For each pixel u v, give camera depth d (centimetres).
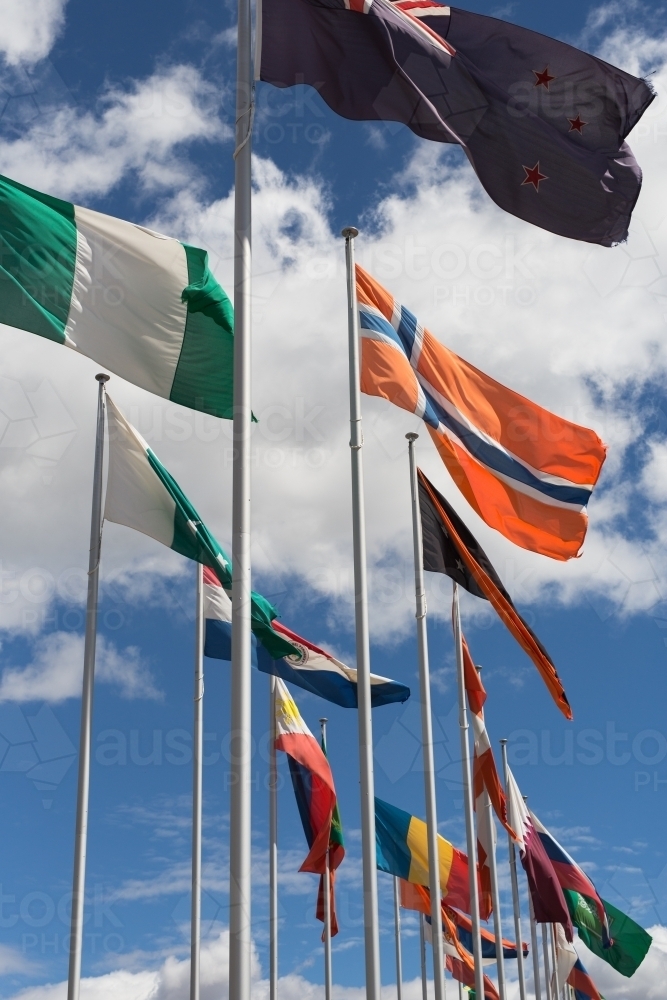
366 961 1352
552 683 1825
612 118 1354
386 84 1331
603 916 3584
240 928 959
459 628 2538
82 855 1705
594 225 1365
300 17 1321
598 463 1817
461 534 2088
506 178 1364
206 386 1474
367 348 1702
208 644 2331
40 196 1483
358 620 1512
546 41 1368
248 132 1254
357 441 1627
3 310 1432
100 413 1922
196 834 2158
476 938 2483
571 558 1811
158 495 1833
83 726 1770
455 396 1795
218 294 1468
